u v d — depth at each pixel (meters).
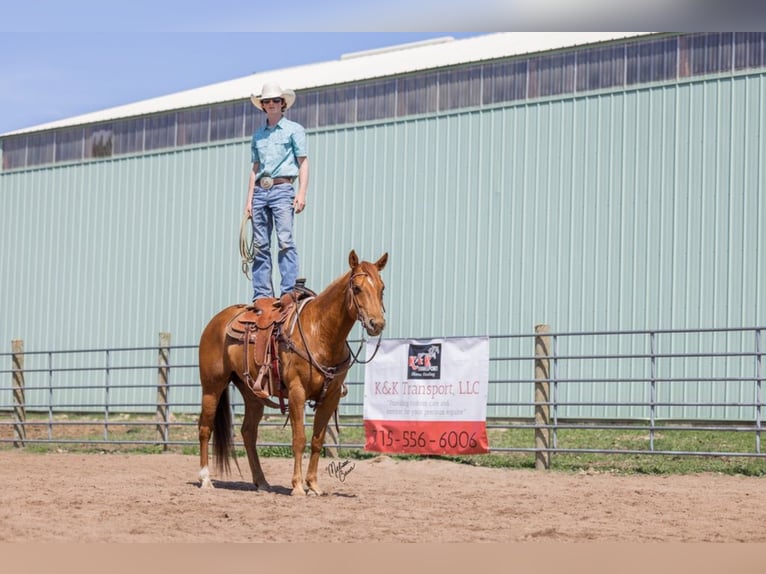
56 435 22.19
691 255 21.11
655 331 12.80
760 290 20.31
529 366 22.88
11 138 32.44
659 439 17.98
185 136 29.02
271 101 10.05
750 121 20.73
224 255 27.91
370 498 9.47
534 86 23.45
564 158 22.89
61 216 31.08
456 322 23.92
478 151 24.09
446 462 13.52
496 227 23.62
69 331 30.38
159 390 16.64
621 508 8.95
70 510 8.20
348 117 26.22
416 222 24.81
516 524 7.86
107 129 30.50
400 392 13.80
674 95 21.66
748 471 12.61
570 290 22.47
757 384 12.72
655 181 21.69
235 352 9.86
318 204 26.41
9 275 31.83
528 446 17.25
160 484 10.74
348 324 9.05
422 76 25.11
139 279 29.25
